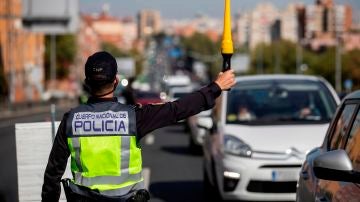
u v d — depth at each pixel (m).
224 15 6.75
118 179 6.33
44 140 9.45
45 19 31.97
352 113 7.68
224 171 14.35
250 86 16.38
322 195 7.30
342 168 6.29
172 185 18.91
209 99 6.45
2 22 103.00
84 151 6.35
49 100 97.38
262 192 14.05
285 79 16.62
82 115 6.43
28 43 116.50
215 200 15.71
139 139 6.42
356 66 150.00
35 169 9.46
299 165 13.95
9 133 36.50
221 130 15.21
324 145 8.58
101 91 6.52
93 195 6.31
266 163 14.00
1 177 16.88
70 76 150.50
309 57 175.88
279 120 15.38
